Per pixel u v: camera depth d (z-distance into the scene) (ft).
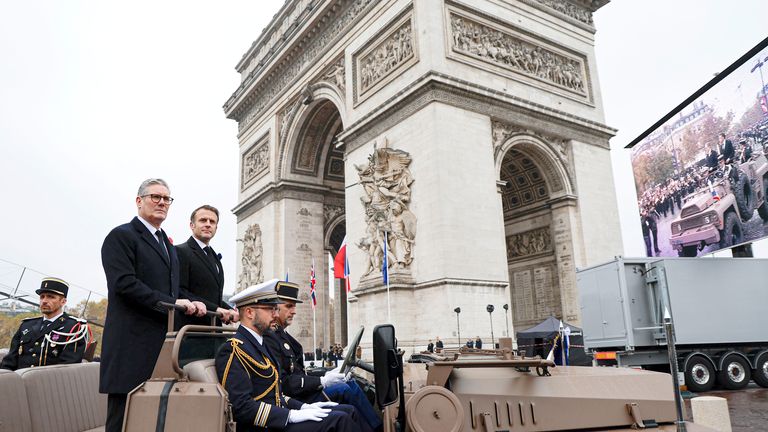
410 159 142.61
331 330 432.66
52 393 33.78
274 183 214.69
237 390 23.08
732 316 92.12
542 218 168.55
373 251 146.51
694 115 115.24
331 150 222.28
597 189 167.53
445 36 145.28
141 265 26.78
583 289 102.63
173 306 23.62
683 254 119.14
